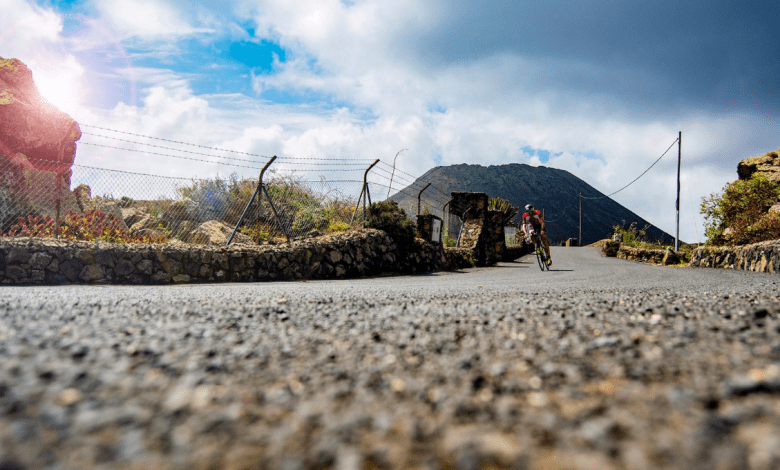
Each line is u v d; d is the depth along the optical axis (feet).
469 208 59.06
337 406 4.23
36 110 32.63
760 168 65.46
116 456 3.08
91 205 35.88
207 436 3.48
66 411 3.77
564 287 19.58
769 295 14.11
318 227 41.65
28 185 31.42
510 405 4.15
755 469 2.85
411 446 3.41
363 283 24.67
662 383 4.61
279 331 7.70
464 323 8.45
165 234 33.47
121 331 7.25
